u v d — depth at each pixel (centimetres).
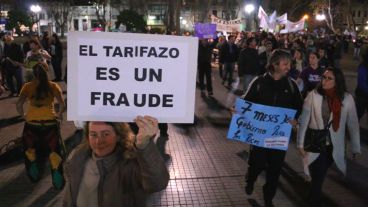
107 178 221
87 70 222
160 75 224
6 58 1155
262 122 432
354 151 453
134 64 223
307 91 680
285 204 486
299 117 461
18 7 4038
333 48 1862
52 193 504
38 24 5475
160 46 222
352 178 575
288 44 1617
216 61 2352
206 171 589
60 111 518
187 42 222
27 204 475
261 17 2670
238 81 1512
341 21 6178
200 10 5344
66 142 713
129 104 226
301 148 447
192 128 836
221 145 719
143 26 2197
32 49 944
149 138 212
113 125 226
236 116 438
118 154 227
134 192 220
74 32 219
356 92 762
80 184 228
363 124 885
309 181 551
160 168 213
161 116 227
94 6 5953
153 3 6406
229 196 507
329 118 438
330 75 434
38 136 502
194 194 510
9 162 608
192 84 227
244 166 612
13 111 973
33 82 496
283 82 432
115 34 220
